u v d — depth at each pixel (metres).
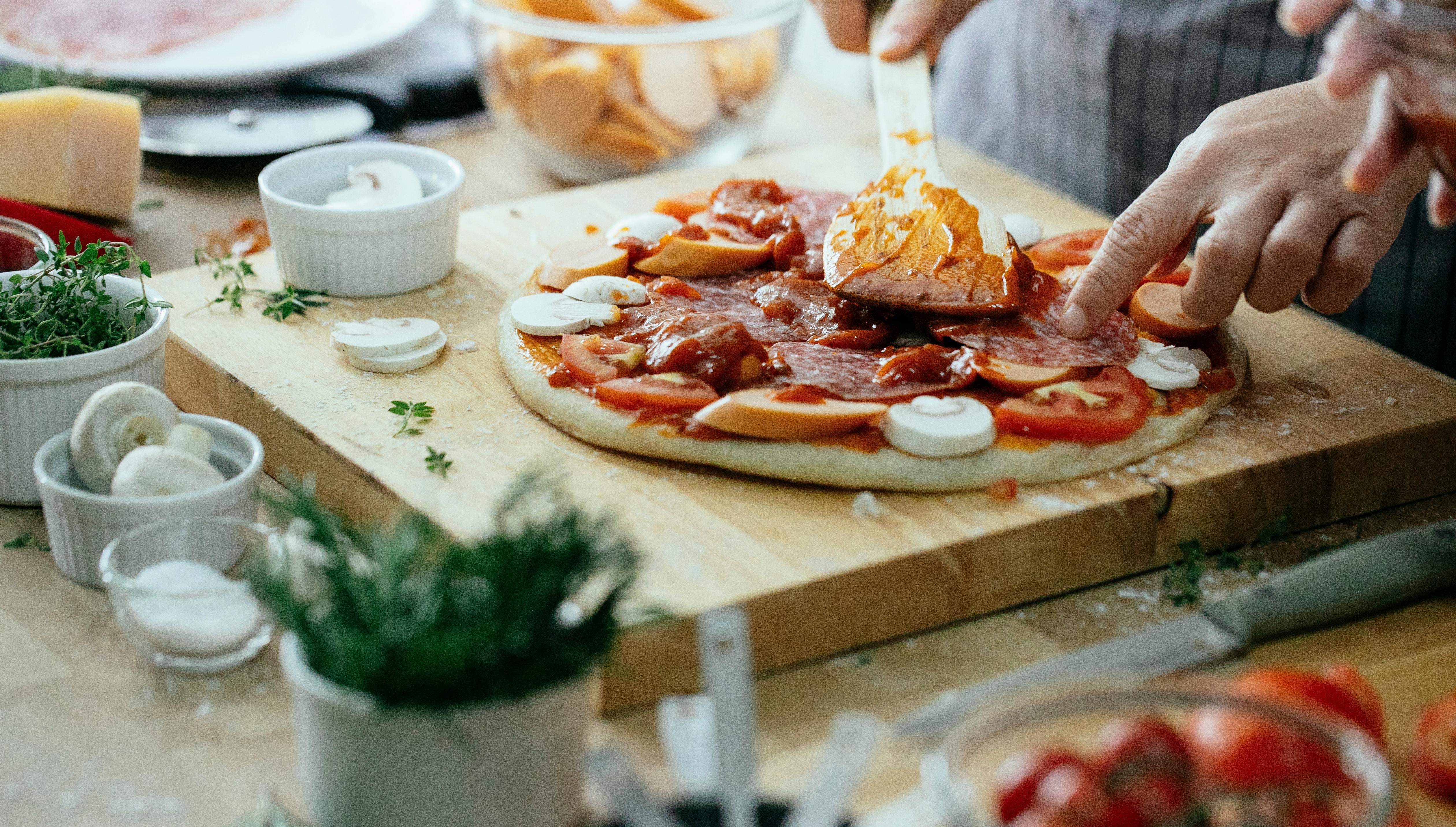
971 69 3.05
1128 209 1.64
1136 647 1.23
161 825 1.10
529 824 1.02
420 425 1.61
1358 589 1.30
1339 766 0.88
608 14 2.47
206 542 1.33
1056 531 1.42
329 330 1.86
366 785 1.00
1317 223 1.54
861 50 2.34
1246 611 1.27
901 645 1.37
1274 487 1.55
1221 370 1.71
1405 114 1.14
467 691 0.96
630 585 1.05
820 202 2.09
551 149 2.48
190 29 2.81
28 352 1.53
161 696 1.26
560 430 1.60
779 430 1.47
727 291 1.85
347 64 2.86
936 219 1.80
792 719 1.24
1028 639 1.38
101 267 1.63
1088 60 2.57
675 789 1.11
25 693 1.25
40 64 2.56
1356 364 1.80
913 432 1.46
